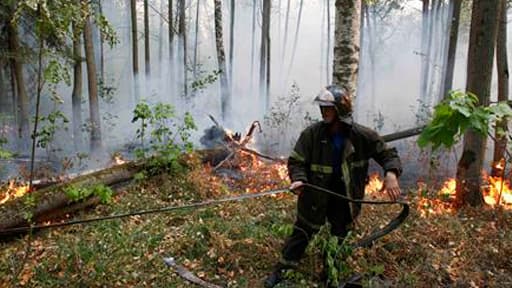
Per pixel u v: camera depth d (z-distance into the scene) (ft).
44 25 11.50
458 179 18.78
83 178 19.31
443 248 14.16
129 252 13.70
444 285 12.16
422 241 14.35
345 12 20.67
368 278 12.00
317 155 11.21
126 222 16.80
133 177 21.20
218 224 15.66
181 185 21.01
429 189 20.81
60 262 13.04
